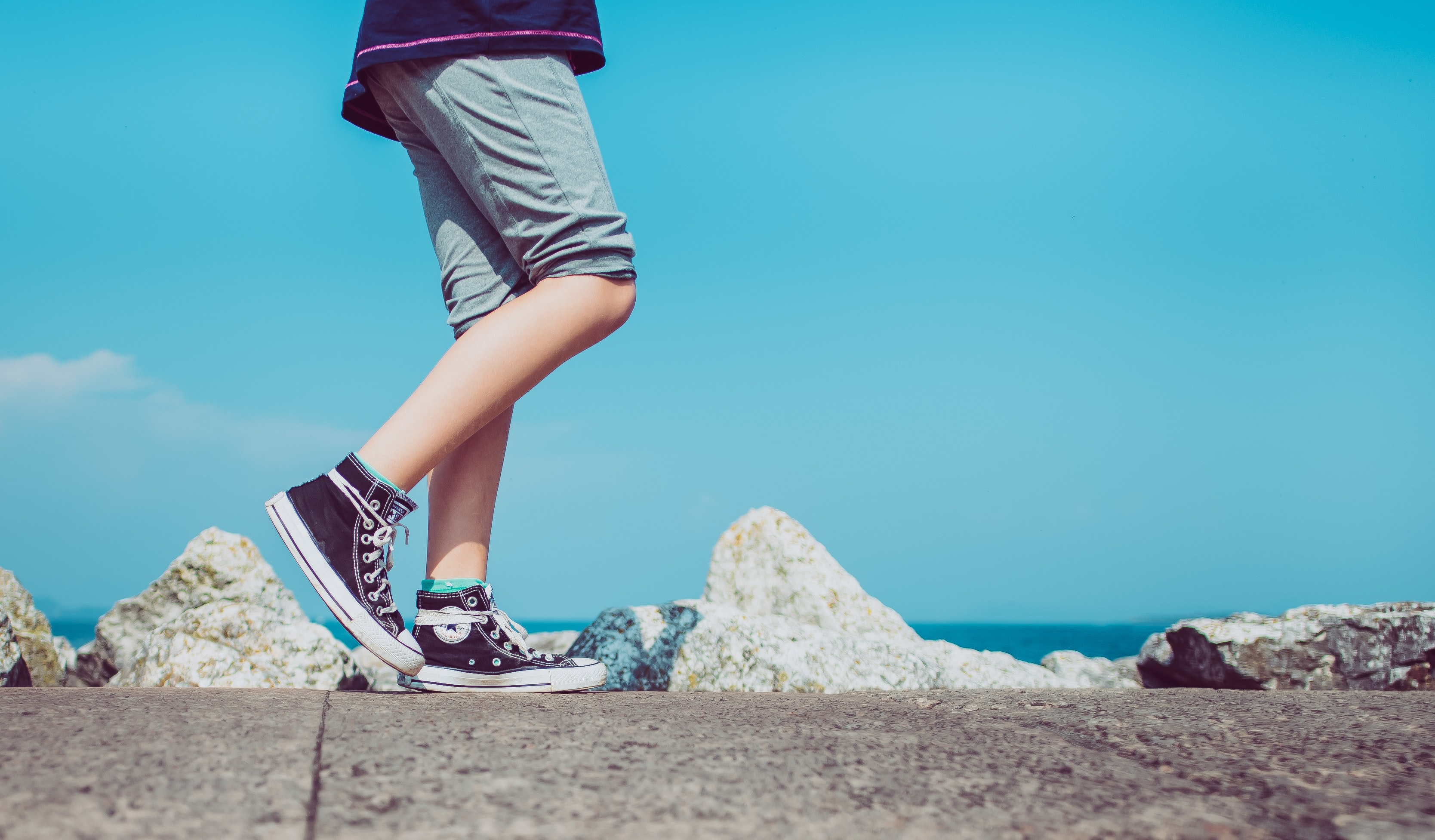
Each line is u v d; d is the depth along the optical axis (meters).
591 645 3.14
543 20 1.46
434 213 1.67
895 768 0.91
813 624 3.87
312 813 0.71
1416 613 3.61
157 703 1.15
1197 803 0.80
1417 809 0.79
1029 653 36.03
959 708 1.33
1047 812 0.77
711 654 3.11
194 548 3.63
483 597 1.58
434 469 1.64
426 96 1.47
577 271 1.45
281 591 3.68
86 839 0.64
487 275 1.62
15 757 0.82
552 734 1.02
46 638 3.44
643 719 1.15
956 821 0.74
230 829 0.67
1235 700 1.41
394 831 0.68
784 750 0.97
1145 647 4.27
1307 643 3.71
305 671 2.91
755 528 4.22
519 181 1.44
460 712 1.16
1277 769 0.93
